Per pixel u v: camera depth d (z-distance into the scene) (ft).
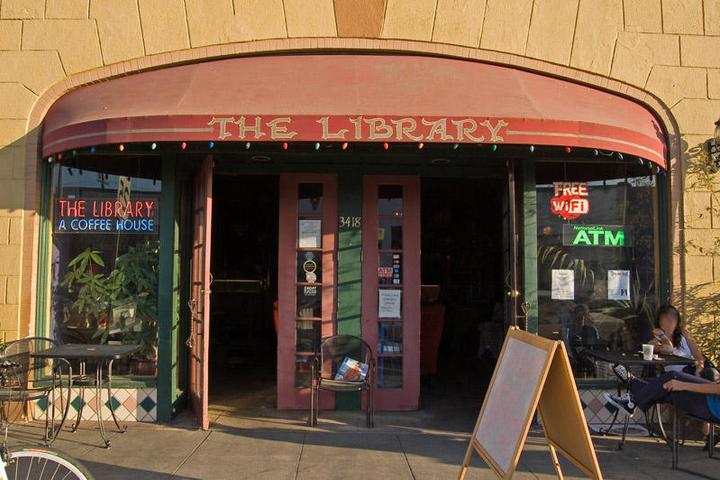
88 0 20.89
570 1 21.29
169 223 20.79
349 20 20.76
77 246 21.21
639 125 20.08
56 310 21.04
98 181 21.34
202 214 20.58
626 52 21.33
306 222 22.21
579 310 21.35
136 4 20.81
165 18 20.80
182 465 16.48
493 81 19.77
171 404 20.53
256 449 17.87
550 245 21.48
